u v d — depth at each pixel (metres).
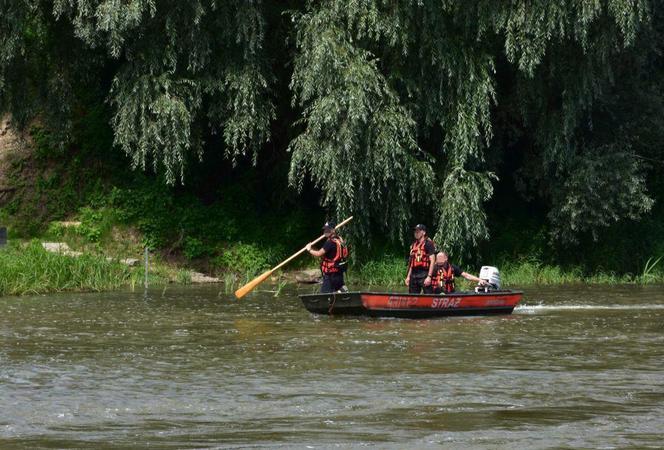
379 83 50.44
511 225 60.97
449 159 52.50
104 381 24.08
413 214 56.12
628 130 59.69
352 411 20.86
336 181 49.75
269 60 52.91
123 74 51.19
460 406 21.31
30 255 50.16
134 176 58.59
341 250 40.47
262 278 41.19
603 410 21.00
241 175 60.44
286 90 56.75
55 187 58.00
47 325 34.94
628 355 28.34
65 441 18.44
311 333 33.00
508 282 56.72
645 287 54.03
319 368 25.89
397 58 51.56
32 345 30.06
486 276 39.84
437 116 51.97
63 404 21.47
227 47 51.62
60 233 55.91
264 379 24.31
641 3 50.75
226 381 24.06
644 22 53.25
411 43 51.56
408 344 30.39
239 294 41.12
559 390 23.05
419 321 36.62
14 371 25.47
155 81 50.53
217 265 56.47
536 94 55.06
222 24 50.16
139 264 54.88
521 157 61.09
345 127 49.06
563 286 54.62
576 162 56.12
